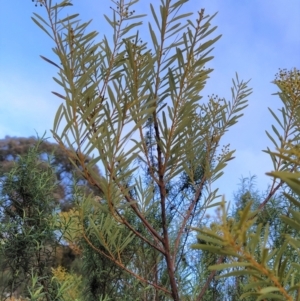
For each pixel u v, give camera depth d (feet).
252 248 1.27
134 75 2.63
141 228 4.67
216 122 3.49
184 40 2.67
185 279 4.79
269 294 1.24
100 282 4.65
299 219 1.19
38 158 4.16
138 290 4.64
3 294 3.36
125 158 2.33
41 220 3.67
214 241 1.22
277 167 2.97
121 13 2.87
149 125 3.28
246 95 3.70
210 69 2.71
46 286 3.54
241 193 5.43
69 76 2.48
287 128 3.02
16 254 3.44
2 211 3.65
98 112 2.41
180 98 2.70
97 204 2.56
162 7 2.66
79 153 2.40
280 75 2.98
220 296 4.81
